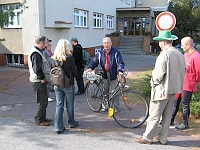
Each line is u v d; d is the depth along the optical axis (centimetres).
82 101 625
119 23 2628
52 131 435
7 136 412
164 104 359
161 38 348
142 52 2050
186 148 366
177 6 2489
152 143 381
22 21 1182
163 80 348
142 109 481
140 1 3112
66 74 411
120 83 473
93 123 473
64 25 1284
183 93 425
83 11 1628
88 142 388
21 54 1251
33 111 547
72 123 449
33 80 441
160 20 432
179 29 2469
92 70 525
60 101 421
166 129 374
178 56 348
